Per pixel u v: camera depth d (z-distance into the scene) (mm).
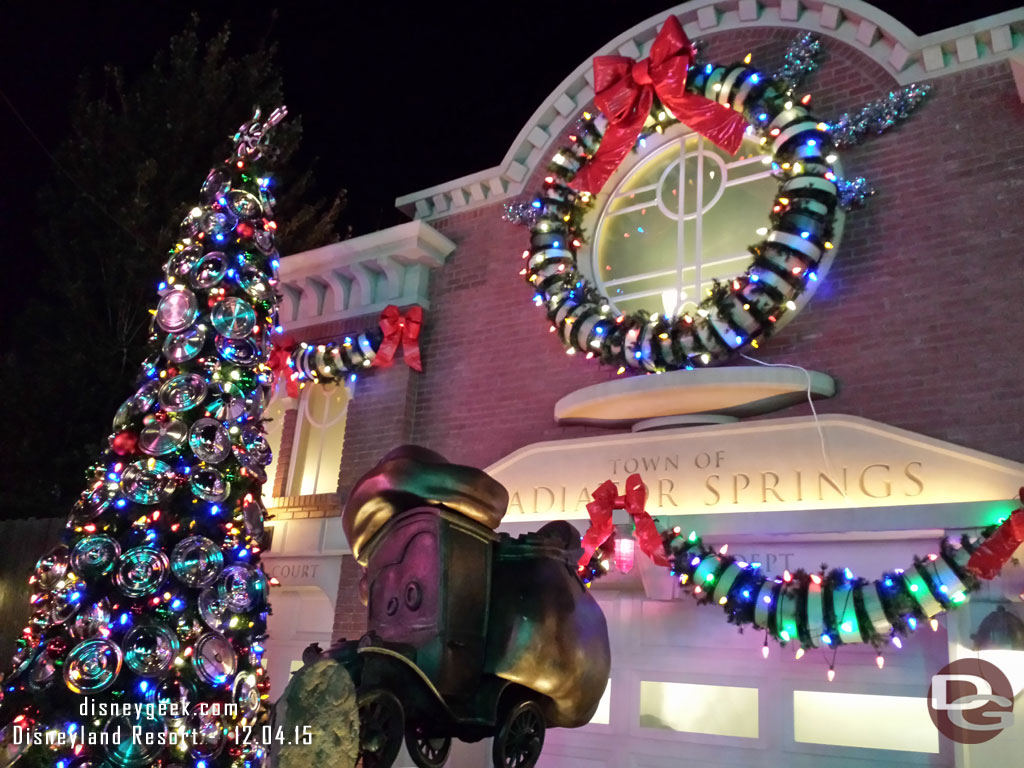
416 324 9625
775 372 7129
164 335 4918
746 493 7129
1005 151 7137
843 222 7660
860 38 7984
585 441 8094
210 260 4969
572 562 4609
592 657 4273
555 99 9508
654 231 8812
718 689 7156
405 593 3998
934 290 7113
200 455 4605
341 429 10281
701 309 7598
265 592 4809
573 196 8891
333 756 3270
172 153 14852
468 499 4117
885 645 5766
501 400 9062
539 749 4418
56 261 14109
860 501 6680
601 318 8094
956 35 7449
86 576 4348
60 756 4031
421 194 10336
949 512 6125
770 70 8391
